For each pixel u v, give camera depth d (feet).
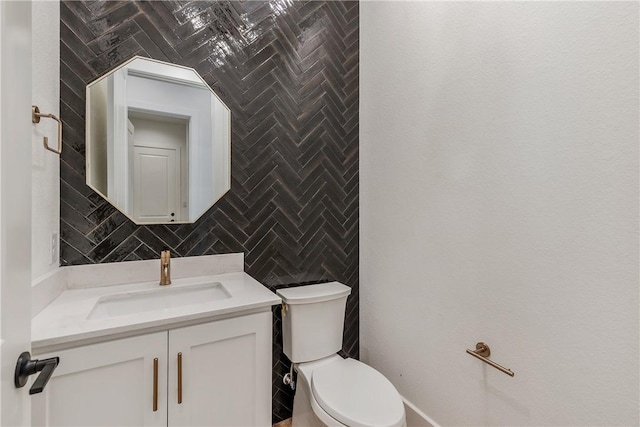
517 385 3.49
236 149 5.11
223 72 4.97
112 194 4.23
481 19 3.90
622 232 2.64
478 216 3.95
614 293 2.70
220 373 3.59
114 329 2.91
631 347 2.60
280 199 5.53
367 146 6.18
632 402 2.59
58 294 3.70
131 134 4.35
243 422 3.76
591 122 2.84
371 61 6.05
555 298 3.13
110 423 2.98
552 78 3.15
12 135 1.62
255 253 5.30
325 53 5.98
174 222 4.66
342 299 5.35
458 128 4.22
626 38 2.62
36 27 3.20
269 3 5.36
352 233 6.38
